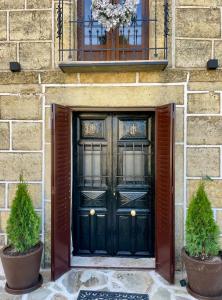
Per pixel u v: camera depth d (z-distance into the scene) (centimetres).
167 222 307
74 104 336
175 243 333
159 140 326
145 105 333
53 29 335
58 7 323
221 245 329
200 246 279
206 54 329
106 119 362
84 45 351
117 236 370
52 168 306
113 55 348
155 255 340
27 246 292
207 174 331
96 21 336
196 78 328
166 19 318
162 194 319
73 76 336
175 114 302
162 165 319
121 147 364
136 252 368
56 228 314
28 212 292
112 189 366
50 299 281
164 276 315
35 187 341
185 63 330
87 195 369
